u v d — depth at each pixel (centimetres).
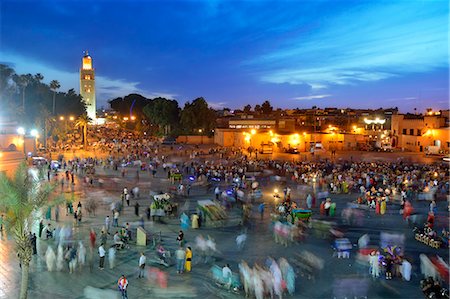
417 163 5284
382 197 2881
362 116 9431
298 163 4866
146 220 2453
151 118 10162
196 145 7962
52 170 4291
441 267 1662
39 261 1728
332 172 4128
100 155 6150
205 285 1527
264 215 2627
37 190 1394
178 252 1650
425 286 1451
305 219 2350
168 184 3784
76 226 2273
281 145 6938
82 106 8981
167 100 10031
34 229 2152
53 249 1845
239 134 7619
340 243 1875
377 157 6219
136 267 1695
